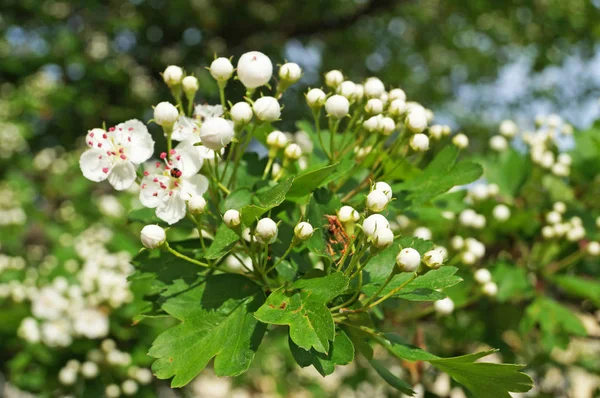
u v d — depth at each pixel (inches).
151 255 6.2
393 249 6.0
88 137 5.8
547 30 26.8
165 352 5.5
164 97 23.8
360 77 29.6
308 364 5.1
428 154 8.4
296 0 27.0
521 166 9.9
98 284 11.1
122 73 22.5
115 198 16.4
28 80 21.3
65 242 15.7
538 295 9.1
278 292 5.4
